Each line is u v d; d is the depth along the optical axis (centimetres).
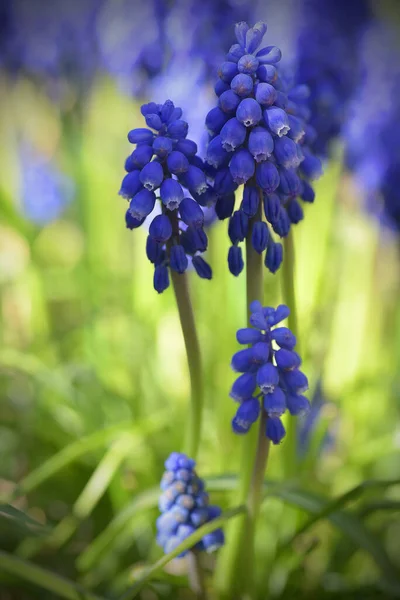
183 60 45
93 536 45
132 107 52
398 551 44
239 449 43
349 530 37
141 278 47
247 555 35
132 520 43
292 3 56
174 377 48
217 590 36
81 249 58
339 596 40
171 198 31
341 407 46
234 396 31
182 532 33
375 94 53
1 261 56
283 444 39
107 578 42
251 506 34
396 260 53
